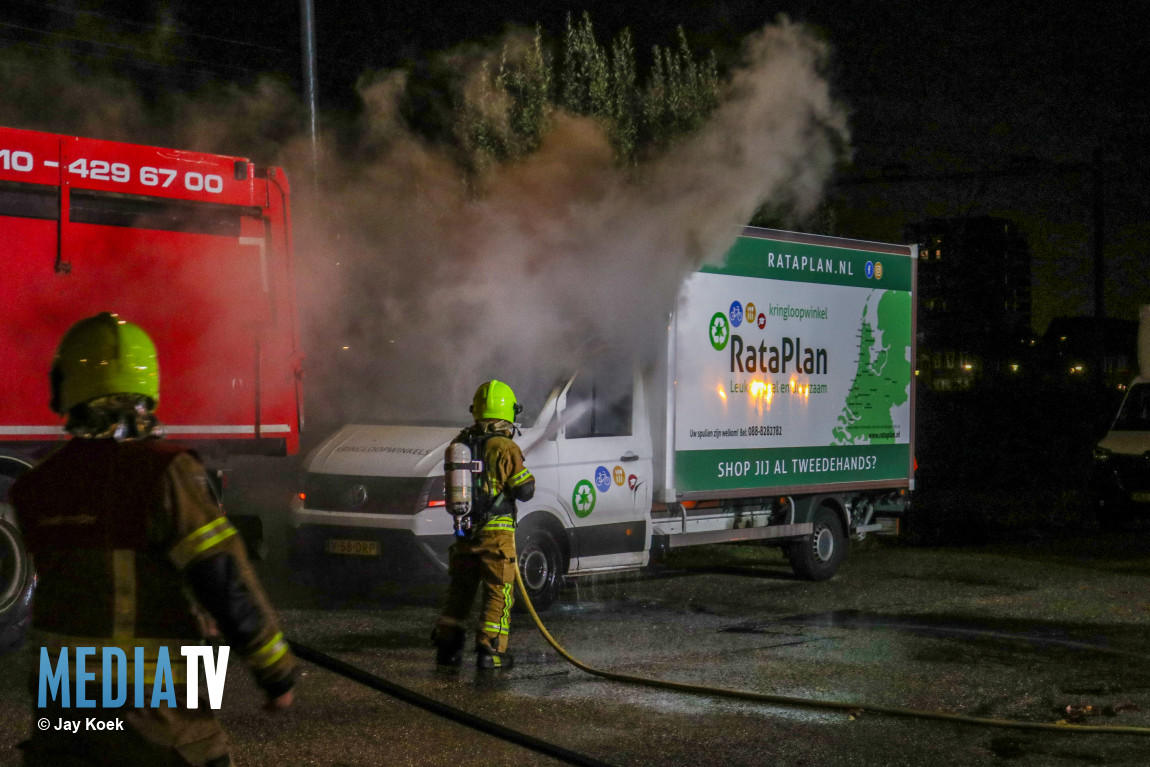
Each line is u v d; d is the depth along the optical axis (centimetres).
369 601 956
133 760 258
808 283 1145
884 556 1353
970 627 916
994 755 582
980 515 1872
